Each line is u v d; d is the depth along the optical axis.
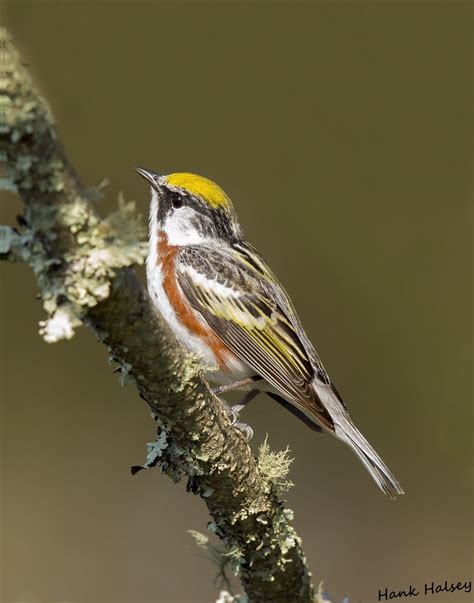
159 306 9.22
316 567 12.87
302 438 14.24
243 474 6.29
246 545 6.65
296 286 15.80
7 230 4.86
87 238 4.84
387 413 15.21
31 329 15.33
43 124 4.62
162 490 13.77
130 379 5.60
